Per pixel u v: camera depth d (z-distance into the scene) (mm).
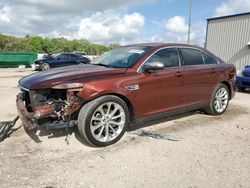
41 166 3547
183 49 5391
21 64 25281
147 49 4898
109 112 4223
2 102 7367
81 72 4281
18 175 3309
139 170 3467
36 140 4387
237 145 4305
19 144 4250
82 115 3975
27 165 3566
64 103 3957
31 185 3100
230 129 5121
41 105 3986
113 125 4324
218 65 5996
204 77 5562
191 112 6316
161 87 4777
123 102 4309
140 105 4543
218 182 3186
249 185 3123
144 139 4496
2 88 10062
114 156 3857
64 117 3953
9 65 24812
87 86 3951
